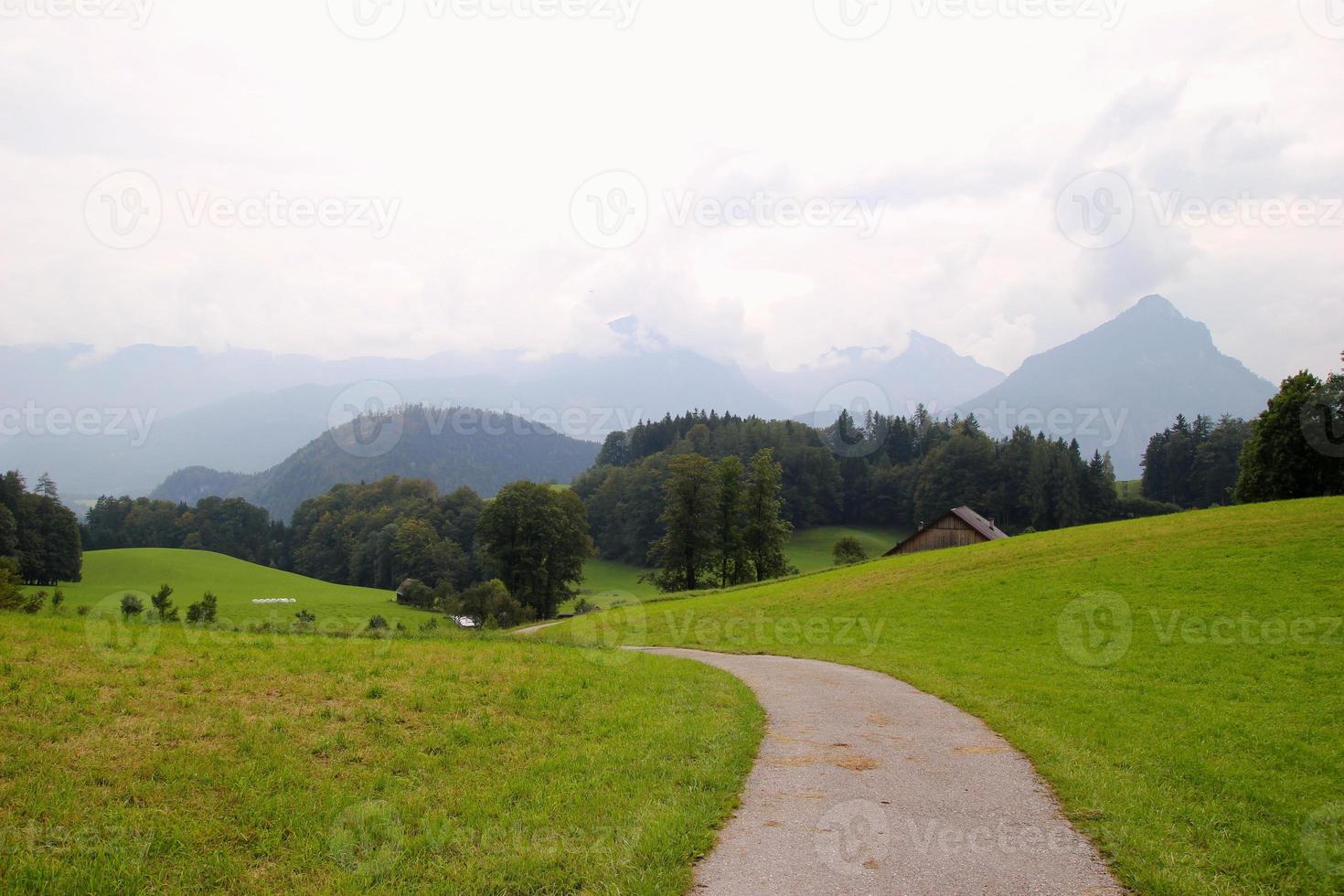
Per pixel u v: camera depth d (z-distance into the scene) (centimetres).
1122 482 17512
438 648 2106
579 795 1049
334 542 13788
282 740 1148
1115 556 4028
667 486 8806
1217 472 13700
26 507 8788
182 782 958
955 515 7444
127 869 749
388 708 1370
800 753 1328
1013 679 2138
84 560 10450
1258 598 2920
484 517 8581
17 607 2691
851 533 12594
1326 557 3316
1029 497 12200
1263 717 1656
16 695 1159
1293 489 6462
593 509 13462
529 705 1519
